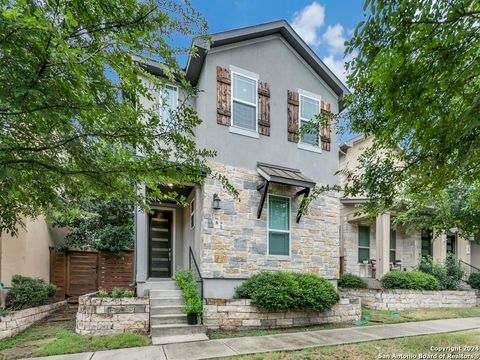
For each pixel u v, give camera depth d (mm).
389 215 11383
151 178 3219
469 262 14250
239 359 4766
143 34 2627
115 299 6363
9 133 2549
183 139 3174
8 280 8047
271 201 8367
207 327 6598
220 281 7441
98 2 2334
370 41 2729
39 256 9180
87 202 9586
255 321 6961
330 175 9406
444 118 2758
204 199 7523
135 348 5320
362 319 8172
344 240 12375
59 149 2748
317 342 5770
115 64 2498
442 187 3727
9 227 3570
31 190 3188
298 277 7617
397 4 2459
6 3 1939
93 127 2607
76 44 2385
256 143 8375
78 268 9992
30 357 4875
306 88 9430
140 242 7398
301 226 8672
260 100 8586
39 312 7387
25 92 1995
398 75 2748
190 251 8109
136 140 2885
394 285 10391
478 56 2490
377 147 4457
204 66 7969
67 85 2145
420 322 7910
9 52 2020
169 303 6984
